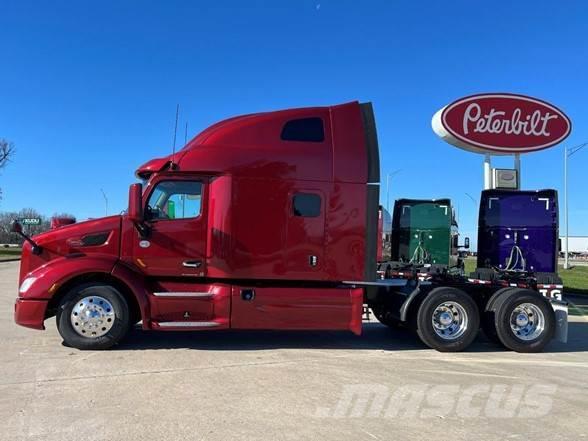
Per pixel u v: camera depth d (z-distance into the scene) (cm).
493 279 986
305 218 878
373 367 772
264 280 886
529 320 945
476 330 924
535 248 1107
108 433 485
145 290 841
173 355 807
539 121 1554
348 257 885
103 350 827
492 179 1441
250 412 554
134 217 832
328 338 1002
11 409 546
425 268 1075
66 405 561
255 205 870
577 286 2408
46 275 820
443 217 1476
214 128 907
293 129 896
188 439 476
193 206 871
